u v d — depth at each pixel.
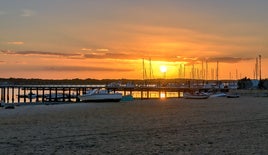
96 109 47.75
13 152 17.84
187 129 26.19
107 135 23.33
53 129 26.25
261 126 27.98
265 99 77.06
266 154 17.39
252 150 18.28
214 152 17.81
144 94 126.75
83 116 36.84
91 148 18.84
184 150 18.28
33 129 26.25
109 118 34.59
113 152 17.84
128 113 40.75
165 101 70.69
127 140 21.36
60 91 143.38
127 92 134.00
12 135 23.27
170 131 25.12
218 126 27.95
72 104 61.94
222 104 59.00
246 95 94.00
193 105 56.53
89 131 25.12
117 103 63.66
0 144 19.95
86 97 69.50
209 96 88.56
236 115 37.78
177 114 39.22
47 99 97.44
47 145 19.70
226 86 114.31
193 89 108.56
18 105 62.47
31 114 39.56
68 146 19.44
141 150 18.30
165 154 17.36
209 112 42.09
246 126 28.00
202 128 26.75
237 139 21.61
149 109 47.59
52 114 39.47
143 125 28.56
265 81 110.75
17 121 31.84
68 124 29.44
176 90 111.94
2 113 41.09
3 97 105.06
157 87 114.12
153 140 21.33
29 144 19.98
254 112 41.91
